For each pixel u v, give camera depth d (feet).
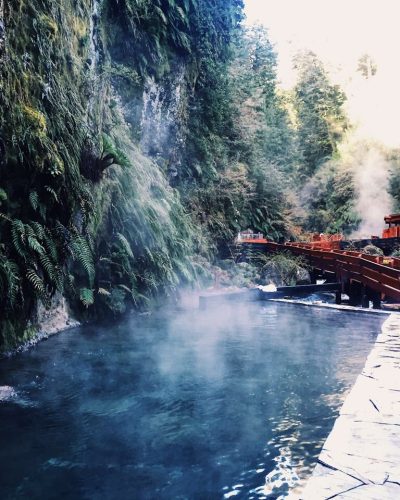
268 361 20.76
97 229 31.35
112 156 28.22
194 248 51.24
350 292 44.06
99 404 14.96
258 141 80.53
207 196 59.82
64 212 23.88
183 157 57.00
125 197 34.73
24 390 16.35
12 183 20.81
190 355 21.97
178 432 12.71
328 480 8.46
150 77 47.55
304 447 11.78
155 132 50.14
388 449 9.85
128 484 9.99
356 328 29.73
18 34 21.34
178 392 16.20
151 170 42.57
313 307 40.75
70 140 24.64
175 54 51.19
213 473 10.48
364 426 11.19
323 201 122.52
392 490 8.08
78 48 31.53
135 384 17.15
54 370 18.99
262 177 76.23
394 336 22.97
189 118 57.72
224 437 12.39
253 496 9.53
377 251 74.90
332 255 50.60
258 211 75.05
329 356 21.72
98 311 31.50
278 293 46.50
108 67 35.63
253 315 36.01
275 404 14.94
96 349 23.00
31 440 12.18
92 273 24.12
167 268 37.37
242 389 16.55
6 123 19.60
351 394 13.71
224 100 62.54
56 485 9.91
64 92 25.80
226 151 67.00
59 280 22.31
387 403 12.88
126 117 44.91
